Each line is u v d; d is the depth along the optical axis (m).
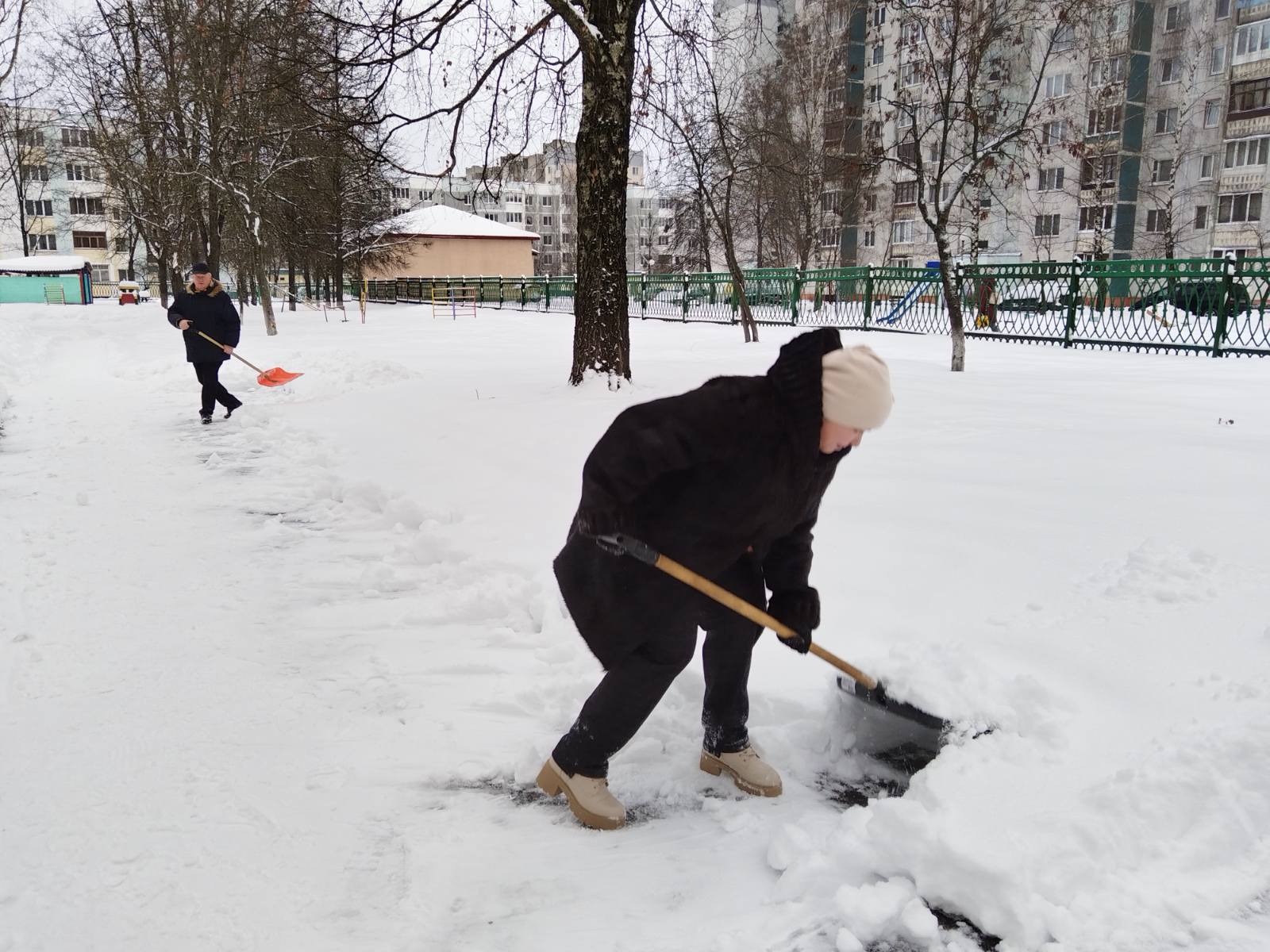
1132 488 5.41
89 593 4.77
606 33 9.17
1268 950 2.04
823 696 3.34
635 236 82.31
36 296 51.78
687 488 2.40
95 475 7.55
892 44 31.36
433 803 2.85
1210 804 2.41
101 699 3.56
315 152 22.98
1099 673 3.10
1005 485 5.60
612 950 2.19
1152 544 4.03
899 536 4.71
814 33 32.00
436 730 3.30
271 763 3.08
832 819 2.73
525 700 3.49
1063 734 2.77
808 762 3.07
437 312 38.16
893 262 48.31
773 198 36.03
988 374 11.91
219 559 5.34
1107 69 35.38
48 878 2.46
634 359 13.80
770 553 2.75
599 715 2.69
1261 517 4.70
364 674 3.78
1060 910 2.13
